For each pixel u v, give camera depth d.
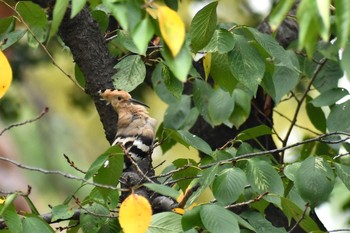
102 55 10.45
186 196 8.97
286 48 12.68
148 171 9.23
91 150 21.50
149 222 7.55
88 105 17.92
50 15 10.77
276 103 11.30
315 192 8.67
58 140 21.06
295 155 13.14
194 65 12.13
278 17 6.58
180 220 8.20
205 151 9.50
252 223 8.98
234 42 9.15
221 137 12.59
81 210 8.95
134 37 6.74
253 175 8.70
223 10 17.66
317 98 11.01
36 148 20.77
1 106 17.45
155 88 11.93
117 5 6.80
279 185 8.67
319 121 12.08
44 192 20.67
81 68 10.45
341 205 13.65
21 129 20.67
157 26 6.85
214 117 11.16
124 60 10.16
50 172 8.03
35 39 10.70
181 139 9.55
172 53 6.74
